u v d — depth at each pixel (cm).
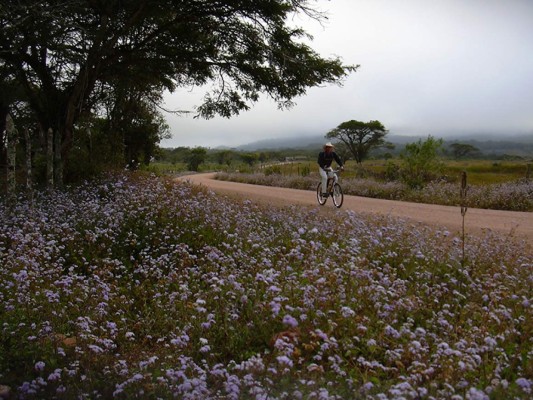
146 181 1825
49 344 528
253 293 657
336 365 442
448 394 390
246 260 872
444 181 2648
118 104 2584
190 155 7900
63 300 697
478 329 545
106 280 872
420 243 971
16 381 450
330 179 1778
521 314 622
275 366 438
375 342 493
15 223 1168
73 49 1720
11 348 517
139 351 548
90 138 2203
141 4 1659
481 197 2184
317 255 855
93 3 1590
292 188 3200
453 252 916
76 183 1934
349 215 1147
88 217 1208
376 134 7719
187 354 525
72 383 439
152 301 728
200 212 1259
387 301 622
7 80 1975
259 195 2342
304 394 391
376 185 2744
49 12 1470
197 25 1934
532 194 2123
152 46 1991
